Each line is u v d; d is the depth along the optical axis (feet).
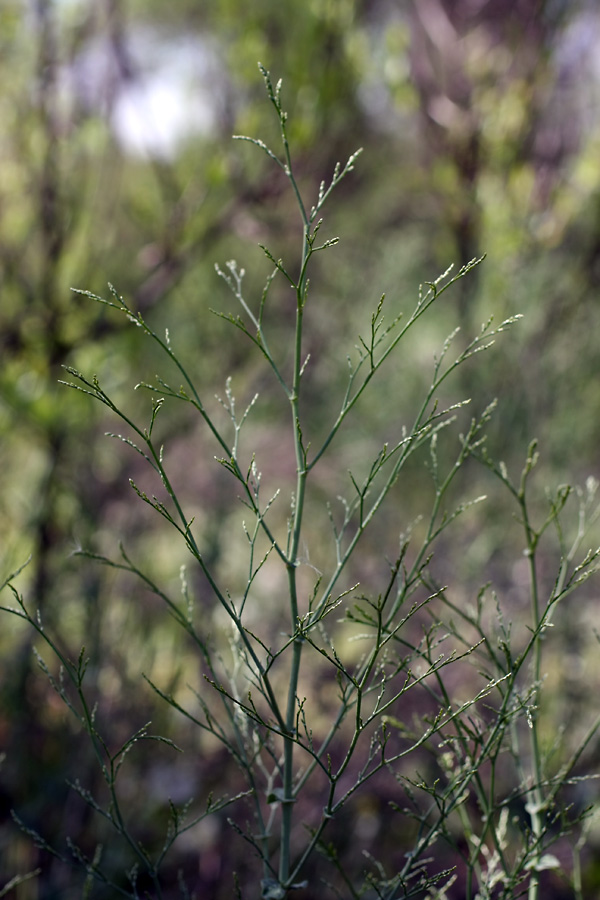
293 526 3.46
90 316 8.32
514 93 9.49
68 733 7.07
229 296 10.21
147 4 9.08
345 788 7.48
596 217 9.73
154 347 9.27
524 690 3.88
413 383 11.08
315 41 8.59
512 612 8.32
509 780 7.13
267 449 10.02
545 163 9.66
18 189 8.30
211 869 7.27
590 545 9.00
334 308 10.99
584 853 7.30
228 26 8.84
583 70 9.82
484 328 3.19
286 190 8.98
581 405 9.99
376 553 9.34
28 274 8.70
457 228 10.16
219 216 8.77
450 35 9.61
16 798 6.93
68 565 7.52
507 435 9.48
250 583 3.17
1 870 6.63
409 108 9.87
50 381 8.07
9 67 8.16
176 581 8.20
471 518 9.27
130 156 9.64
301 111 8.71
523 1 9.39
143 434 2.99
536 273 9.79
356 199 11.72
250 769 3.67
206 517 8.66
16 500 8.85
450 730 4.58
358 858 7.23
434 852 7.29
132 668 7.71
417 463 9.96
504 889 3.47
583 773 7.31
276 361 10.51
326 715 7.84
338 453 10.48
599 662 8.30
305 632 3.07
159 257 8.66
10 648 7.79
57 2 8.02
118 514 8.56
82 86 8.31
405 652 7.91
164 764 7.53
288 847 3.35
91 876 3.82
